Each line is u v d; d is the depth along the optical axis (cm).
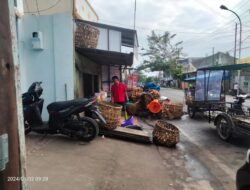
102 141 553
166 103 1098
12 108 113
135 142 608
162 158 511
